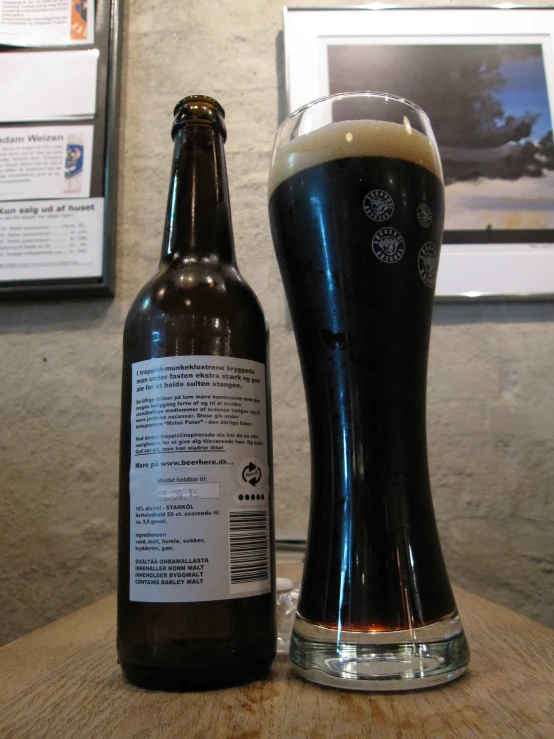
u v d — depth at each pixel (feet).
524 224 3.43
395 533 1.08
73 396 3.28
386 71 3.62
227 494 1.16
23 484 3.19
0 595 3.07
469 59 3.65
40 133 3.57
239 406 1.21
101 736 0.86
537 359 3.34
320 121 1.23
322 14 3.69
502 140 3.53
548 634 1.50
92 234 3.41
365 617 1.04
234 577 1.15
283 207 1.23
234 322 1.30
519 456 3.23
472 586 3.08
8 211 3.44
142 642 1.13
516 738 0.81
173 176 1.47
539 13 3.74
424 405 1.18
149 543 1.15
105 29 3.73
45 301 3.41
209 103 1.49
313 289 1.15
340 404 1.12
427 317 1.17
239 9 3.88
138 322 1.31
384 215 1.11
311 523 1.19
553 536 3.13
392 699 1.00
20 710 0.99
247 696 1.05
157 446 1.17
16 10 3.77
